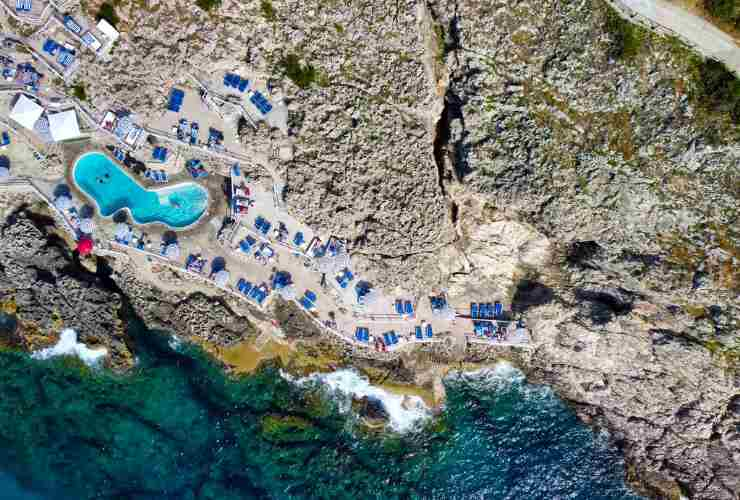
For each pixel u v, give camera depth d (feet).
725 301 145.69
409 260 164.66
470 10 141.79
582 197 145.69
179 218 163.94
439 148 157.38
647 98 136.67
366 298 165.48
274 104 158.10
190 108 158.61
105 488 167.12
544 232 154.61
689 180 139.44
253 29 153.69
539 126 144.05
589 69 137.69
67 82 153.89
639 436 168.96
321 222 162.61
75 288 161.48
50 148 157.58
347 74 155.12
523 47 140.97
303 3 151.23
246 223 163.02
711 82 131.95
